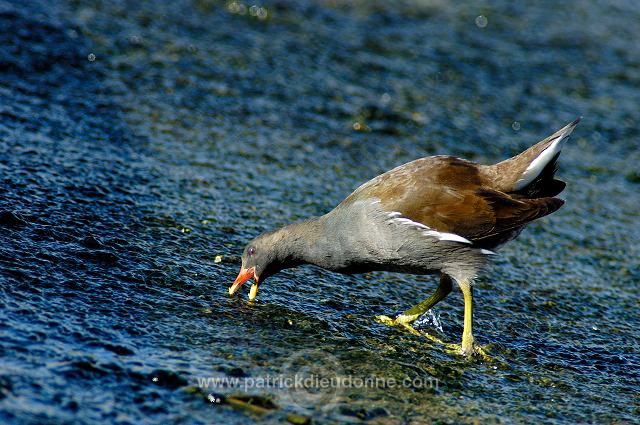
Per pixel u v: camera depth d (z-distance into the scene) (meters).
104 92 16.02
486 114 18.56
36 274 9.65
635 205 15.79
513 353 10.14
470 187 10.20
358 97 18.23
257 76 18.22
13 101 14.70
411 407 8.48
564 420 8.67
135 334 8.89
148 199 12.42
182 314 9.60
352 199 10.42
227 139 15.41
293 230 10.58
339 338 9.80
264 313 10.08
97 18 19.09
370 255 10.29
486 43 22.22
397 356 9.60
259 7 21.55
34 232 10.59
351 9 22.86
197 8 20.94
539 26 23.81
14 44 16.84
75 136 13.98
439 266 10.20
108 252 10.53
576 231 14.45
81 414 7.32
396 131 17.14
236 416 7.76
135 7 20.22
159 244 11.18
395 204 10.03
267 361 8.93
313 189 14.16
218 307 9.98
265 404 8.03
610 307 11.84
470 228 9.95
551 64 21.59
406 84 19.27
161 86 16.83
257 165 14.65
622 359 10.30
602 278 12.81
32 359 7.95
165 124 15.38
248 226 12.35
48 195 11.70
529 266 12.88
